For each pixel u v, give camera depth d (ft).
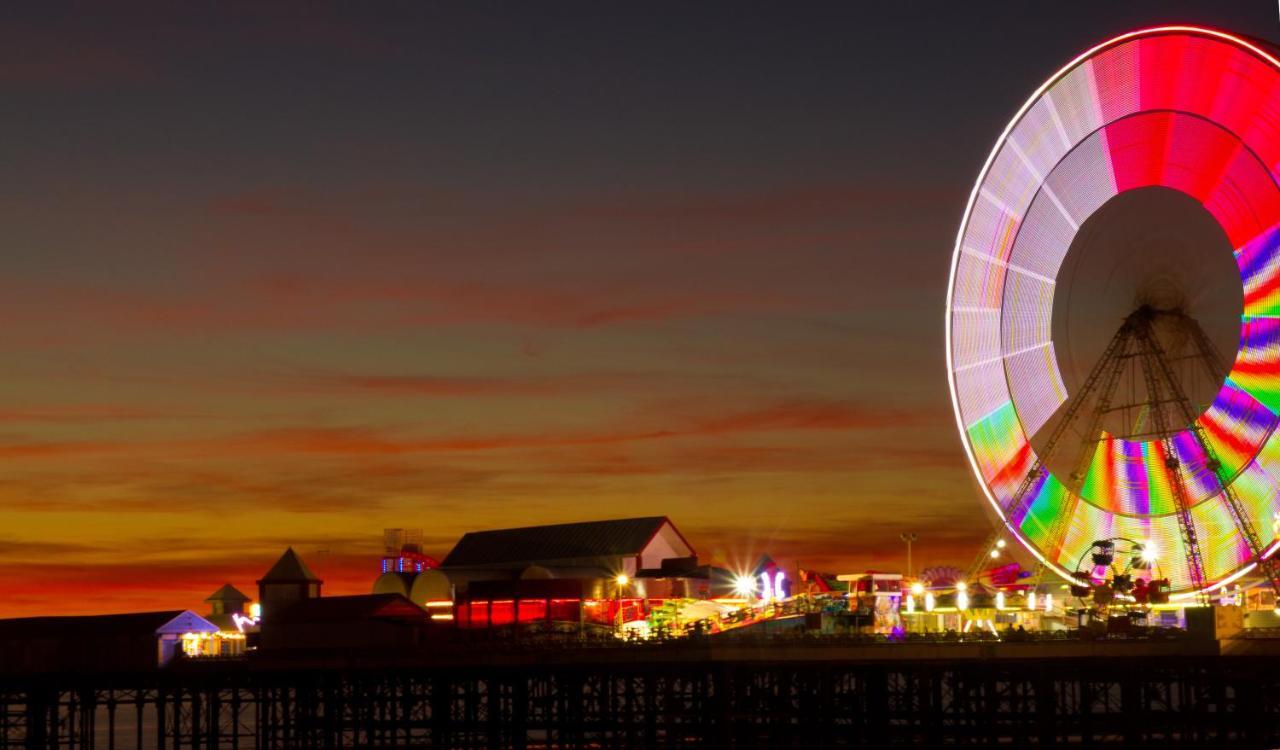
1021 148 274.57
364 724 280.51
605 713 251.60
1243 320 237.66
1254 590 242.99
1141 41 254.47
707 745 240.94
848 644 224.12
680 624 272.31
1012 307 272.51
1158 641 213.87
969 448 277.44
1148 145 253.65
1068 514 256.52
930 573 282.77
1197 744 230.27
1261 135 235.40
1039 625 245.45
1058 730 234.38
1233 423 237.04
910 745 234.79
